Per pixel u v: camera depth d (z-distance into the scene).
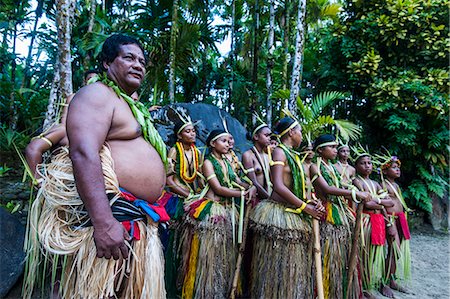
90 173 1.07
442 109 5.76
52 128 1.83
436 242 5.41
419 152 6.25
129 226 1.21
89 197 1.05
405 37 6.30
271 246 2.35
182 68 8.14
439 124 6.23
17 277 2.46
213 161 2.76
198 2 8.43
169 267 2.74
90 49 6.94
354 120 6.90
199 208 2.59
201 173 2.90
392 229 3.09
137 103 1.41
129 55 1.33
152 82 7.97
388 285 3.23
